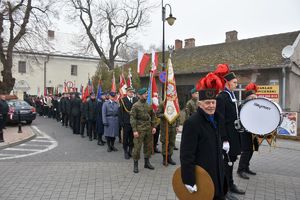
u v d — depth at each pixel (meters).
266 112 6.20
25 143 13.00
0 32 31.22
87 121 13.94
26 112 20.03
